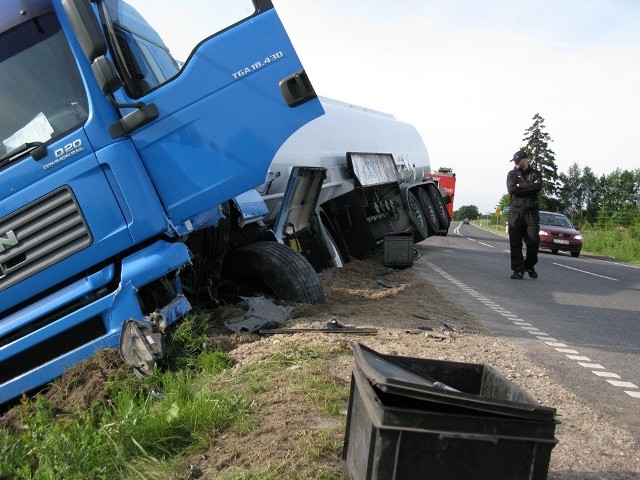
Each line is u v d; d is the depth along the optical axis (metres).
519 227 14.23
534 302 10.93
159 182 5.25
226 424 3.88
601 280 15.82
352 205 13.38
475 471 2.32
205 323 5.76
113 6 5.39
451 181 32.88
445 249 24.25
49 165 5.02
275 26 5.41
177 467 3.44
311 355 5.18
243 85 5.37
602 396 5.23
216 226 6.86
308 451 3.37
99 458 3.59
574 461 3.73
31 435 3.96
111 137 5.09
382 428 2.29
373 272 13.08
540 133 94.81
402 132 20.12
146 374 4.67
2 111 5.09
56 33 5.09
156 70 5.53
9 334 5.08
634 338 8.12
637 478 3.55
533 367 5.92
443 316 8.40
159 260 5.07
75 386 4.70
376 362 2.78
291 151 11.34
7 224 5.05
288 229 9.62
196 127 5.30
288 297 7.25
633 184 105.50
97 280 5.05
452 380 3.04
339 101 16.31
